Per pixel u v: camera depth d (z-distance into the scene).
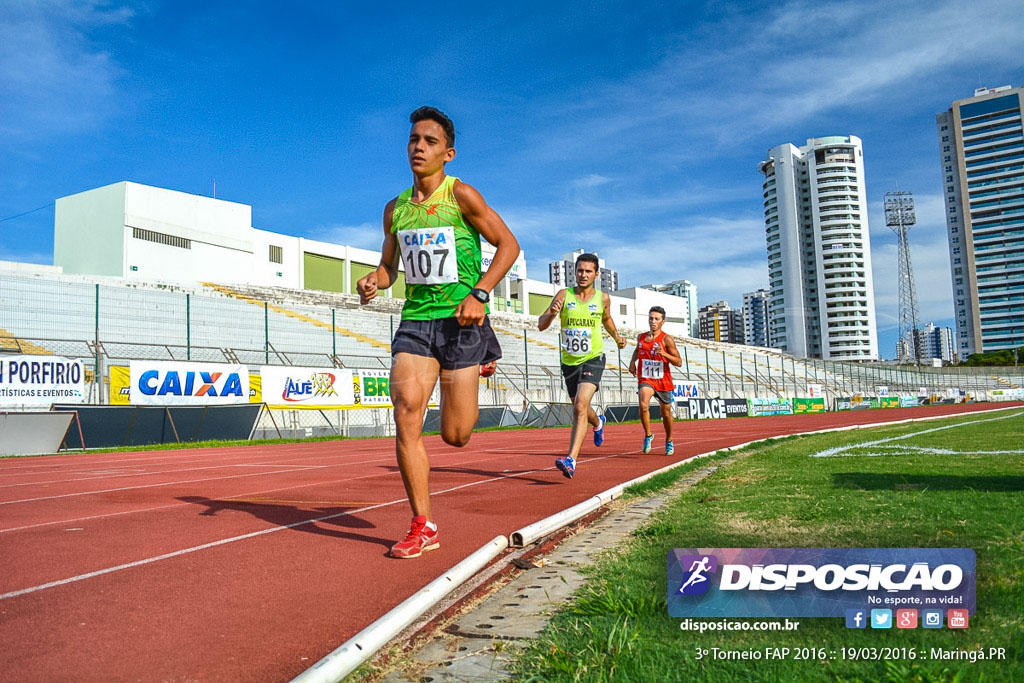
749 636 1.90
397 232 3.28
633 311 68.88
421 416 3.17
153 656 1.92
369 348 28.89
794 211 124.88
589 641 1.90
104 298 22.91
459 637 2.10
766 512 3.72
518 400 27.42
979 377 67.94
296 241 42.84
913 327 96.06
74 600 2.45
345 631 2.13
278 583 2.66
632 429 19.83
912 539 2.89
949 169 136.75
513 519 4.04
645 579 2.49
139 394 16.39
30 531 3.83
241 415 18.20
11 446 13.09
